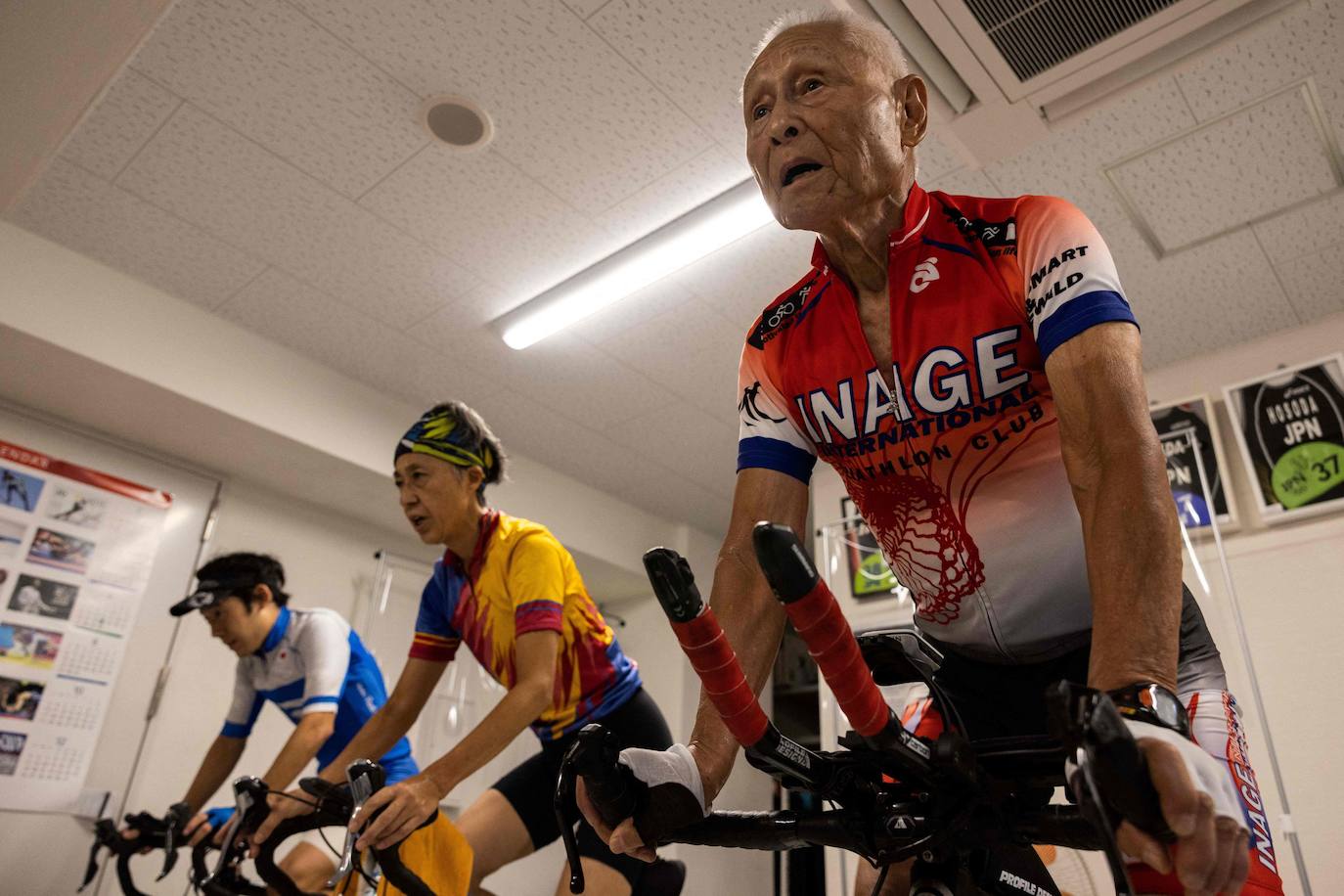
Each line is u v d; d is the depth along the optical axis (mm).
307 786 1326
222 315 3021
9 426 2852
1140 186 2371
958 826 505
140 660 2953
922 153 2303
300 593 3426
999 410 778
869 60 793
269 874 1393
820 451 902
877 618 2965
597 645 1688
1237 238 2520
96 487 2979
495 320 3043
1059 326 655
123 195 2541
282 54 2117
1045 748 478
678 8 1969
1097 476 583
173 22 2041
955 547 836
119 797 2799
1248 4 1824
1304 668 2408
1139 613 497
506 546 1660
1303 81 2047
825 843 563
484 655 1689
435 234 2678
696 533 4508
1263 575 2559
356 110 2264
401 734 1713
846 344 840
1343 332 2781
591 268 2785
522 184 2479
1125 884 357
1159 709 418
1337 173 2289
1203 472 2527
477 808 1685
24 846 2580
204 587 2238
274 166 2447
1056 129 2131
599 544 4008
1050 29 1893
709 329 3025
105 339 2721
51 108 2133
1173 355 3027
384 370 3312
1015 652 860
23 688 2686
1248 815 648
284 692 2307
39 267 2652
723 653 467
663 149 2346
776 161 777
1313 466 2592
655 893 1604
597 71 2131
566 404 3498
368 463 3277
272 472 3324
